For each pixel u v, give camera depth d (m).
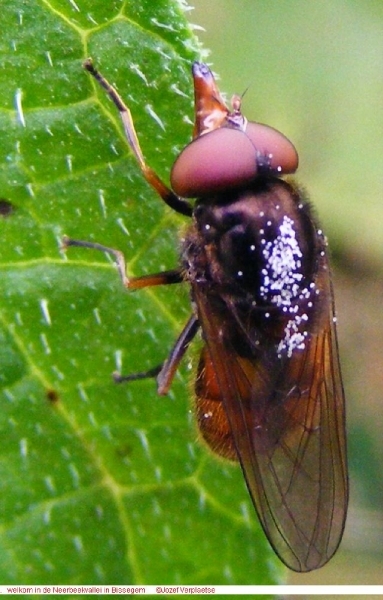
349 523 0.06
